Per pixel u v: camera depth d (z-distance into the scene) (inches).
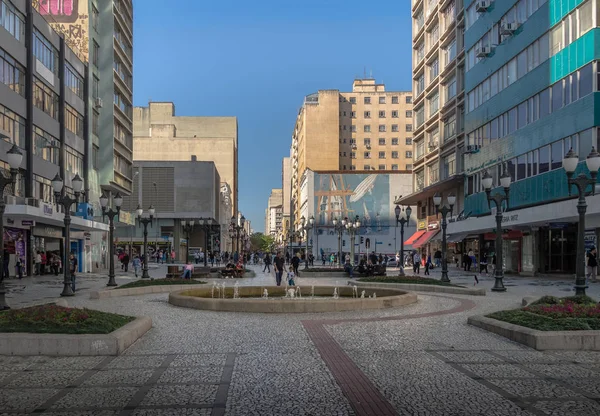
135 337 413.4
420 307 653.9
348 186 3634.4
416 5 2438.5
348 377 296.0
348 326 491.5
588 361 335.9
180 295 703.7
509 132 1478.8
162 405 246.2
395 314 582.9
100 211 1959.9
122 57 2219.5
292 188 5772.6
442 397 256.4
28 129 1365.7
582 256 594.9
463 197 1895.9
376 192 3624.5
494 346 386.9
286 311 596.1
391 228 3590.1
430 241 2172.7
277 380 290.7
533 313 456.8
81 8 1876.2
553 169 1252.5
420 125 2395.4
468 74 1775.3
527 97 1378.0
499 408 239.1
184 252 3299.7
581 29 1154.7
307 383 283.4
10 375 305.6
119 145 2202.3
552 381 287.0
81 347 360.5
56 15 1866.4
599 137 1102.4
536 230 1402.6
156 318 556.4
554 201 1234.6
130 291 866.8
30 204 1273.4
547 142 1278.3
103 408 242.8
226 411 236.4
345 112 4596.5
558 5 1235.9
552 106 1261.1
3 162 1230.9
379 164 4574.3
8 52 1256.2
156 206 3240.7
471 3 1754.4
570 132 1182.3
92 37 1929.1
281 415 230.4
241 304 606.9
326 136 4451.3
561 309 451.2
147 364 333.4
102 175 2011.6
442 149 2091.5
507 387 274.4
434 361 337.1
